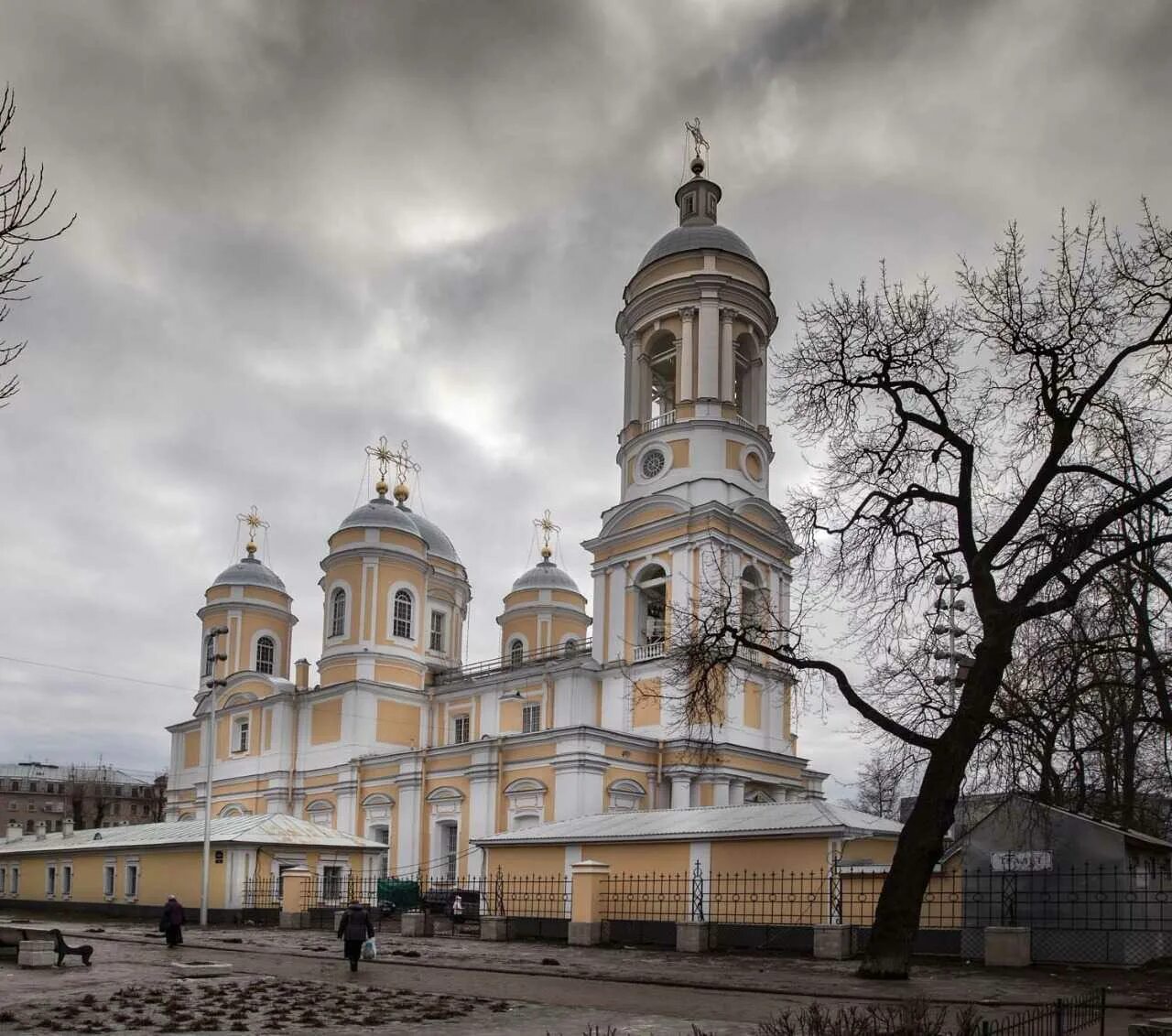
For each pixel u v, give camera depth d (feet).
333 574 206.90
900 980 63.10
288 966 75.20
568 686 165.99
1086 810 94.99
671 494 161.48
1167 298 68.28
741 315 171.83
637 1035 43.11
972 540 70.90
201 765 219.61
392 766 177.27
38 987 59.93
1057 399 69.26
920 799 65.46
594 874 97.91
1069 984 61.82
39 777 434.30
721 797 149.18
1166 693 76.95
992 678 65.51
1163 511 66.59
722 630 81.00
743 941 88.07
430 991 59.47
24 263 32.65
